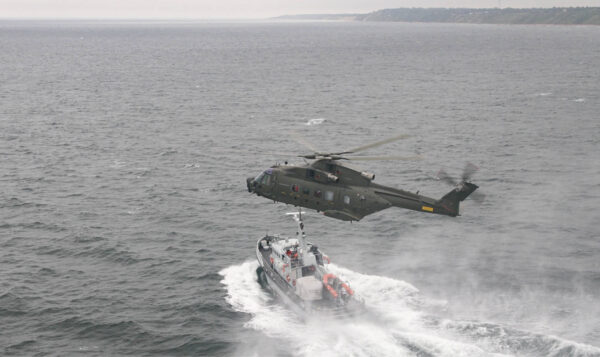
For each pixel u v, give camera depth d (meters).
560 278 55.00
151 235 66.00
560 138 113.75
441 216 72.00
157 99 168.25
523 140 112.75
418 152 105.12
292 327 46.91
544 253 61.09
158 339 45.34
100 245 62.78
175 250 61.94
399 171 92.62
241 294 52.56
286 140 115.88
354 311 46.94
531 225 69.06
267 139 116.44
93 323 47.31
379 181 87.31
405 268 57.94
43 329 46.47
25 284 53.69
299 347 43.88
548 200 77.81
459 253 61.53
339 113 145.12
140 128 126.44
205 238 65.38
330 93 180.38
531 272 56.47
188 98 170.50
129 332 46.19
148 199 78.44
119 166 94.88
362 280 54.97
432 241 64.81
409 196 46.88
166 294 52.38
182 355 43.44
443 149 107.00
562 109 143.88
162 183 85.75
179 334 46.00
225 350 43.88
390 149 107.56
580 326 45.78
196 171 92.44
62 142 111.88
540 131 120.19
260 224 69.81
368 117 139.38
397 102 161.00
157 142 112.88
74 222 69.62
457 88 187.00
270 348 43.91
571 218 71.12
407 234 66.88
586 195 79.69
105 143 111.62
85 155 102.06
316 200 46.72
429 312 48.47
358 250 62.50
